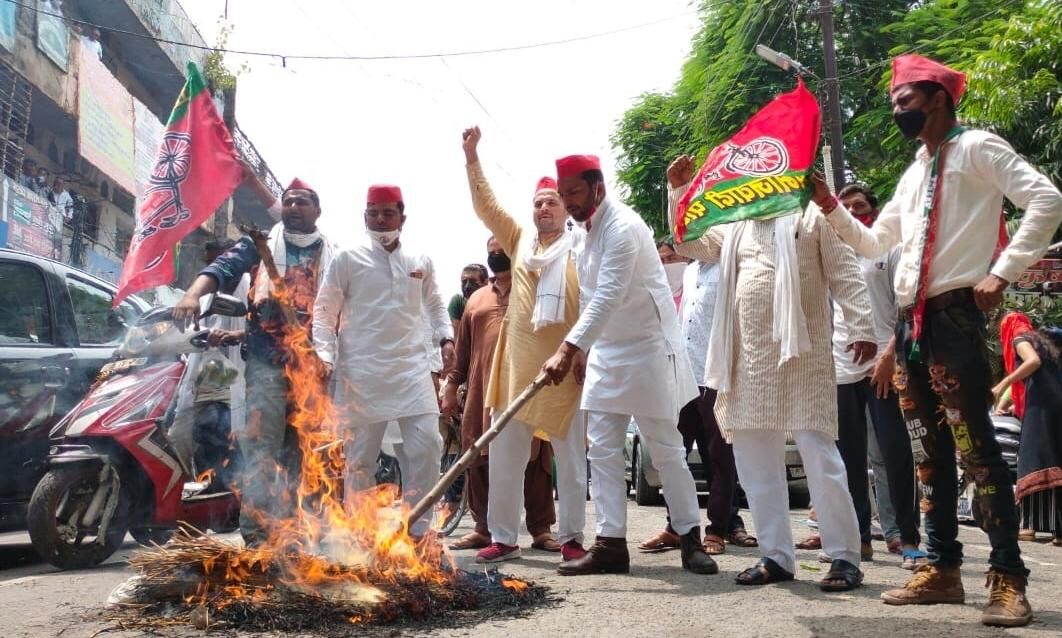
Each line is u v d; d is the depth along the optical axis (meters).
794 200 4.17
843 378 5.46
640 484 9.53
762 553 4.55
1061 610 3.82
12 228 14.56
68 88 16.77
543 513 6.19
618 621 3.55
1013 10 15.49
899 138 17.23
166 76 22.73
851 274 4.42
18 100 15.41
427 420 5.29
